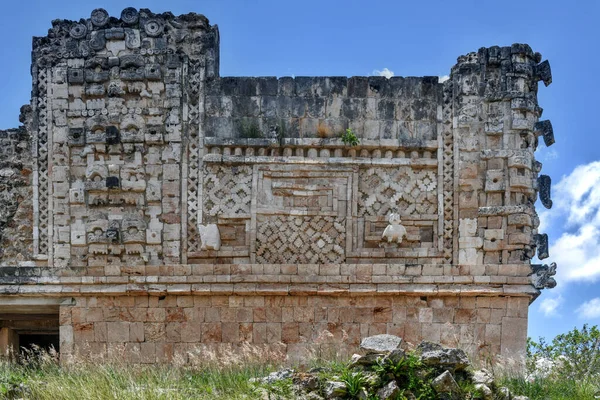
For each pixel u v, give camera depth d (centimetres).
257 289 1859
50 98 1956
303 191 1914
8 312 1991
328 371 1447
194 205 1912
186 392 1486
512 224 1869
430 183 1919
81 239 1911
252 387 1452
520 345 1830
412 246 1894
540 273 1866
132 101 1952
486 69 1945
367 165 1923
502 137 1911
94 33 1972
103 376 1547
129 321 1875
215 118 1944
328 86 1956
